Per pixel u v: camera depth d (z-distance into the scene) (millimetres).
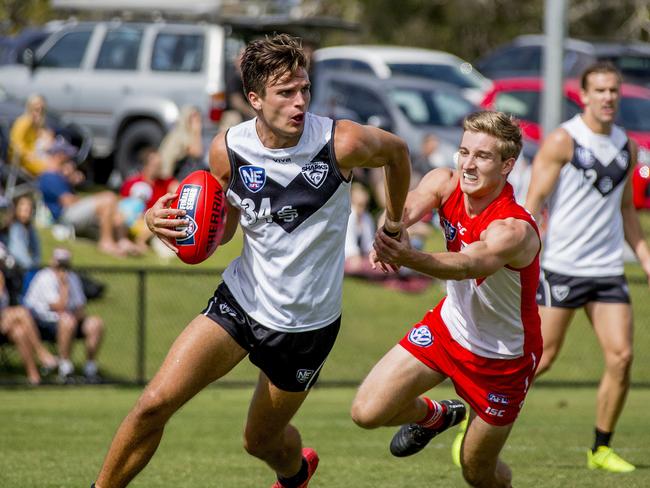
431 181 18109
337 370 44812
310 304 16969
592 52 72125
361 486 22141
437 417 19281
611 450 24344
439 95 63719
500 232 16469
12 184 54625
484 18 126750
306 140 16453
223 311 17000
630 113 64562
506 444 27641
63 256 40844
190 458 25562
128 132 63000
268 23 62656
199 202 16891
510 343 17719
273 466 18625
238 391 40781
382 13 125812
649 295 52844
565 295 25266
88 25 65688
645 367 47156
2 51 73938
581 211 25109
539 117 63406
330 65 73688
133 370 43406
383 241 15070
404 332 48469
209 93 60281
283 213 16578
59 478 22438
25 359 40094
